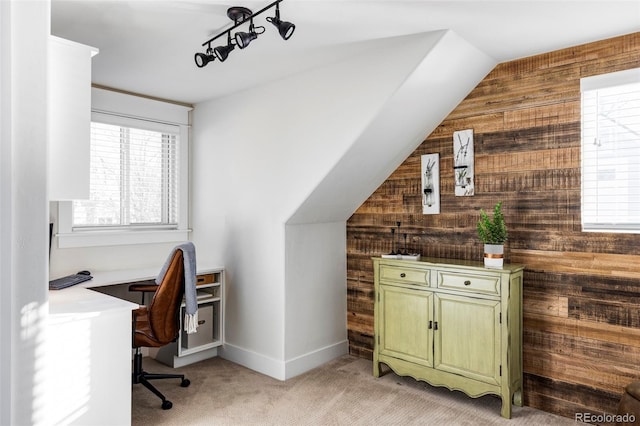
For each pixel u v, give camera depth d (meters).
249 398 2.84
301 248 3.35
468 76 2.86
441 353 2.84
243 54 2.73
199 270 3.45
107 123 3.44
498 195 2.93
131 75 3.13
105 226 3.49
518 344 2.69
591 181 2.61
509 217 2.87
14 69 1.37
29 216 1.41
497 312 2.60
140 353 2.83
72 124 2.03
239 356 3.51
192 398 2.83
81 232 3.29
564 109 2.66
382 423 2.51
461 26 2.33
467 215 3.08
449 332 2.80
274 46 2.61
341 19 2.25
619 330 2.46
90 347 2.03
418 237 3.33
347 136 2.84
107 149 3.50
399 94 2.64
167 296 2.70
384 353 3.15
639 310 2.39
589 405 2.55
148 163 3.77
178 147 3.94
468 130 3.05
